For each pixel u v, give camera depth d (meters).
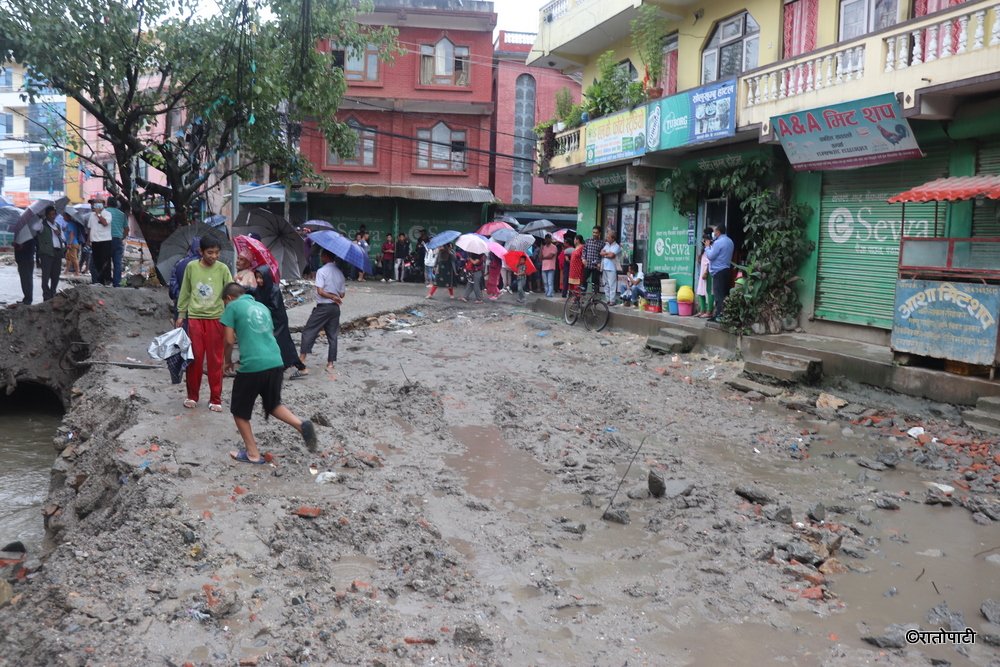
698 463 8.04
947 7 11.08
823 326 13.41
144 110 15.15
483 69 30.59
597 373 12.36
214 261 8.54
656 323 15.20
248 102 14.95
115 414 8.43
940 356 9.64
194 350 8.33
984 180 9.63
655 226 18.72
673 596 5.07
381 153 30.75
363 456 7.45
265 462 7.09
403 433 8.59
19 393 13.84
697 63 17.02
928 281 9.80
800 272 13.85
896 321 10.20
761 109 13.37
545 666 4.20
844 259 13.02
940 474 7.83
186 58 14.79
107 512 6.20
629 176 17.61
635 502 6.77
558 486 7.20
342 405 9.29
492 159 32.25
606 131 18.30
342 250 10.98
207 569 4.98
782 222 13.66
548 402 10.40
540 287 25.31
